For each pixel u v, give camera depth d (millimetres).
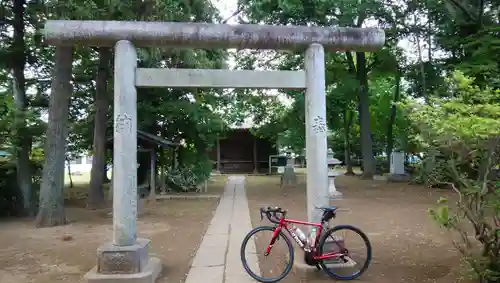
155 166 14883
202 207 12023
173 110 14328
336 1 12469
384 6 16156
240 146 30375
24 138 10172
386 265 5332
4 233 8195
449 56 15922
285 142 20703
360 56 19594
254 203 12531
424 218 9039
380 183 17812
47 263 5789
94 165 12203
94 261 5898
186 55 12461
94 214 10906
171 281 4863
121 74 4859
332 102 17469
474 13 13750
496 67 10680
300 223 4953
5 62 10453
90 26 4863
